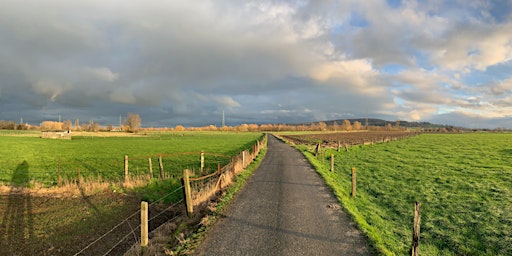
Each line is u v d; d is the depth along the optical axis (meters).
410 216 13.01
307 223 9.53
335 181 17.98
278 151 39.47
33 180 19.45
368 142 57.69
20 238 10.79
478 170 23.42
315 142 63.34
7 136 78.75
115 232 11.48
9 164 27.67
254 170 21.25
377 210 13.44
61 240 10.71
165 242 8.44
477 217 12.54
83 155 36.91
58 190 16.84
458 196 15.84
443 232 11.09
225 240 8.13
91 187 17.20
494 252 9.57
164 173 22.02
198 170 23.02
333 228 9.09
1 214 13.16
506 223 11.68
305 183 16.36
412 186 18.50
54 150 43.59
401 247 9.12
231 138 91.44
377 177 21.73
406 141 66.06
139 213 13.63
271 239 8.20
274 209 11.11
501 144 52.91
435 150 41.94
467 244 10.15
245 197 12.99
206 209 11.16
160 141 72.50
